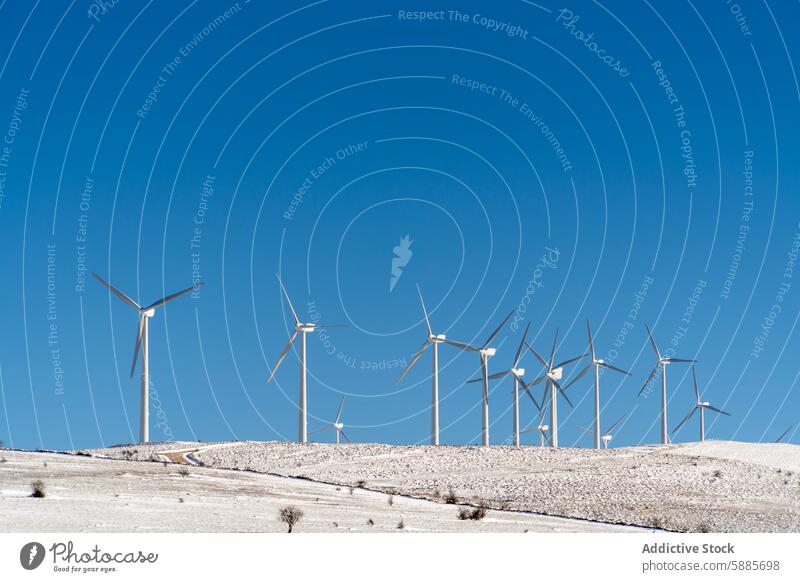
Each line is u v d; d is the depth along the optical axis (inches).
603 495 3508.9
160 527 1649.9
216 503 2148.1
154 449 4384.8
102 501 2000.5
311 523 1860.2
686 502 3442.4
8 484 2234.3
